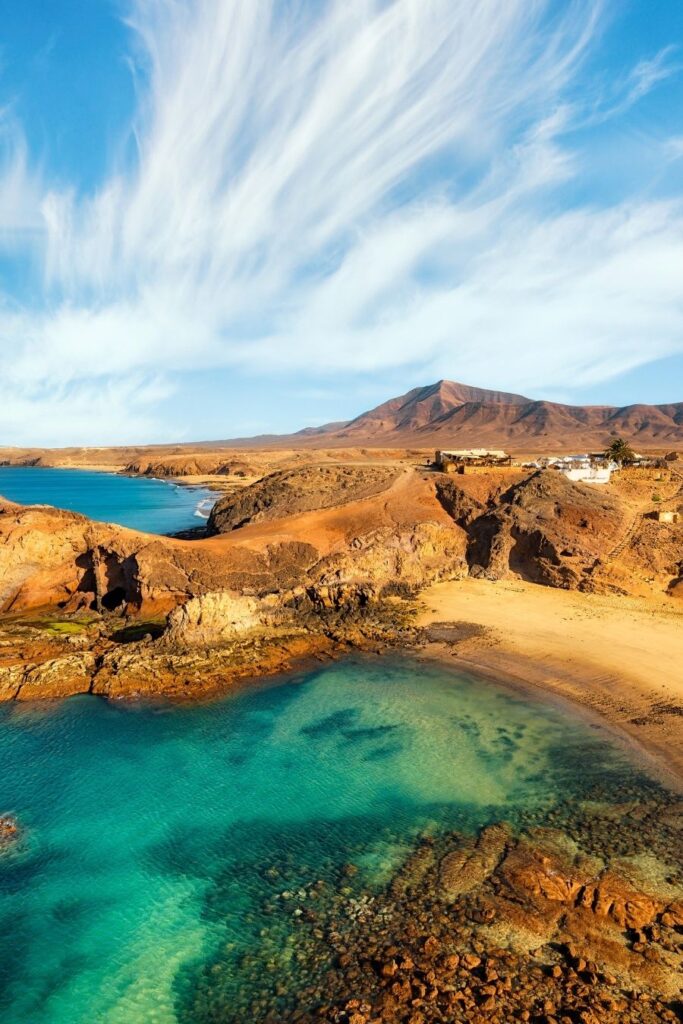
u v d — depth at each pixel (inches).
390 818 1072.8
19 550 2119.8
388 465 4109.3
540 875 914.7
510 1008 697.0
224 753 1291.8
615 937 804.6
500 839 1003.9
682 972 748.6
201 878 948.6
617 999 708.0
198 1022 720.3
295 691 1579.7
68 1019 733.3
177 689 1565.0
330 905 884.6
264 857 989.8
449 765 1234.6
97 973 793.6
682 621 1974.7
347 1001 722.2
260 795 1147.9
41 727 1389.0
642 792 1123.3
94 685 1556.3
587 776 1181.7
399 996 722.2
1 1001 757.3
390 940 813.9
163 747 1314.0
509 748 1293.1
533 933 815.7
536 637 1876.2
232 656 1723.7
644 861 941.2
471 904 869.2
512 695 1540.4
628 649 1756.9
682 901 859.4
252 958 802.2
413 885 912.9
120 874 959.6
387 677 1658.5
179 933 850.1
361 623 2023.9
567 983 733.3
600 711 1434.5
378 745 1316.4
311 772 1219.2
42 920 876.0
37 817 1086.4
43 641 1759.4
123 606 2069.4
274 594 2043.6
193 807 1115.9
